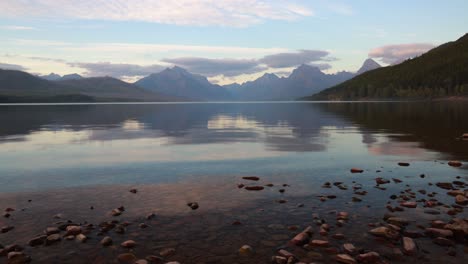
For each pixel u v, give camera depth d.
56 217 9.39
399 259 6.97
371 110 81.19
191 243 7.81
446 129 31.95
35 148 21.98
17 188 12.30
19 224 8.88
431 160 17.33
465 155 18.47
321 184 12.98
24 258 6.93
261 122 46.44
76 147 22.47
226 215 9.62
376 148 21.36
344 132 31.12
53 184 12.88
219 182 13.30
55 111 89.50
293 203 10.69
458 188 12.24
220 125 41.44
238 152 20.28
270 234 8.30
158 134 30.67
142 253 7.33
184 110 105.19
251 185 12.78
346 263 6.79
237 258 7.07
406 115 56.59
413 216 9.45
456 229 8.09
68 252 7.36
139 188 12.41
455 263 6.77
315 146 22.55
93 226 8.77
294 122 45.75
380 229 8.23
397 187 12.49
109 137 28.27
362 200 10.96
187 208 10.23
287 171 15.20
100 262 6.96
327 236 8.14
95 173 14.79
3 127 38.19
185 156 18.98
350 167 15.94
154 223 9.03
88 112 83.94
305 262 6.88
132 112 85.56
